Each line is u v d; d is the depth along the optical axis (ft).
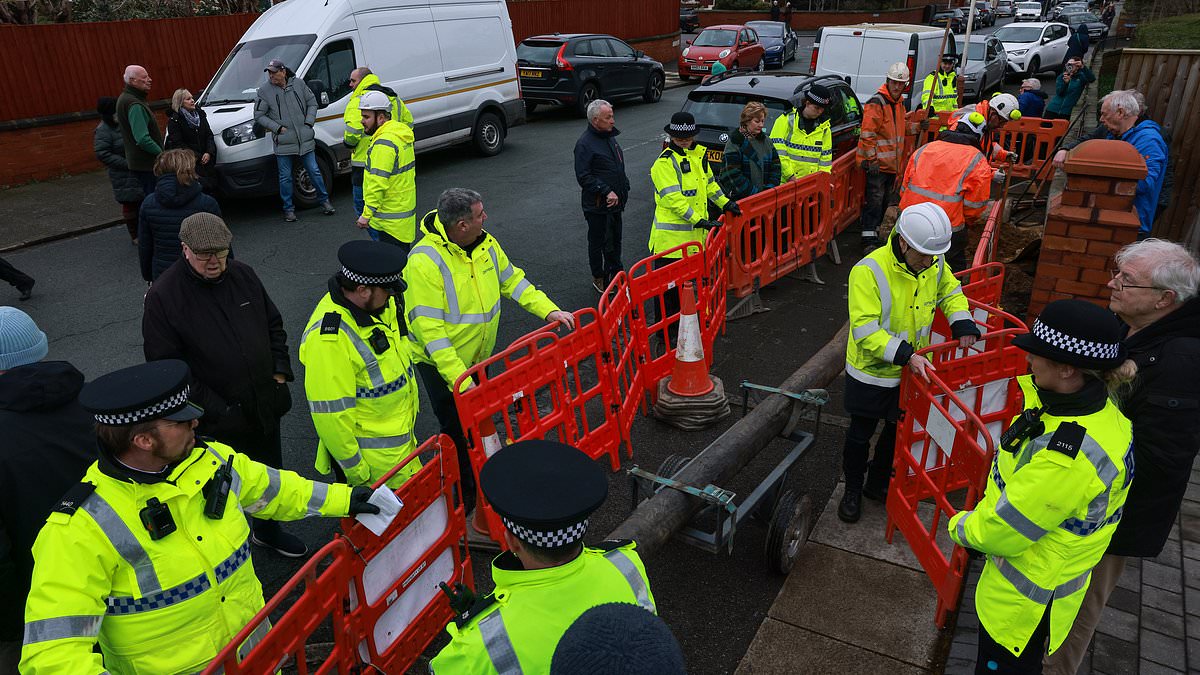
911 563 12.80
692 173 20.65
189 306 11.63
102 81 41.14
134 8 48.75
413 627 10.41
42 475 8.31
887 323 12.72
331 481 15.75
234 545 7.84
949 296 13.66
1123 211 16.03
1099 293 16.55
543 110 60.70
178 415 7.04
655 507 11.44
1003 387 13.80
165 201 17.71
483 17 43.09
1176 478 9.07
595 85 56.44
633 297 17.31
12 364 9.28
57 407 8.57
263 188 32.91
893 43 41.57
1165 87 23.75
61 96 39.47
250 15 48.06
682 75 74.49
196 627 7.52
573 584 5.80
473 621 5.84
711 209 21.91
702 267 19.15
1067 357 7.31
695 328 17.28
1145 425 9.04
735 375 19.86
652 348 20.72
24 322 9.45
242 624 8.02
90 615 6.79
